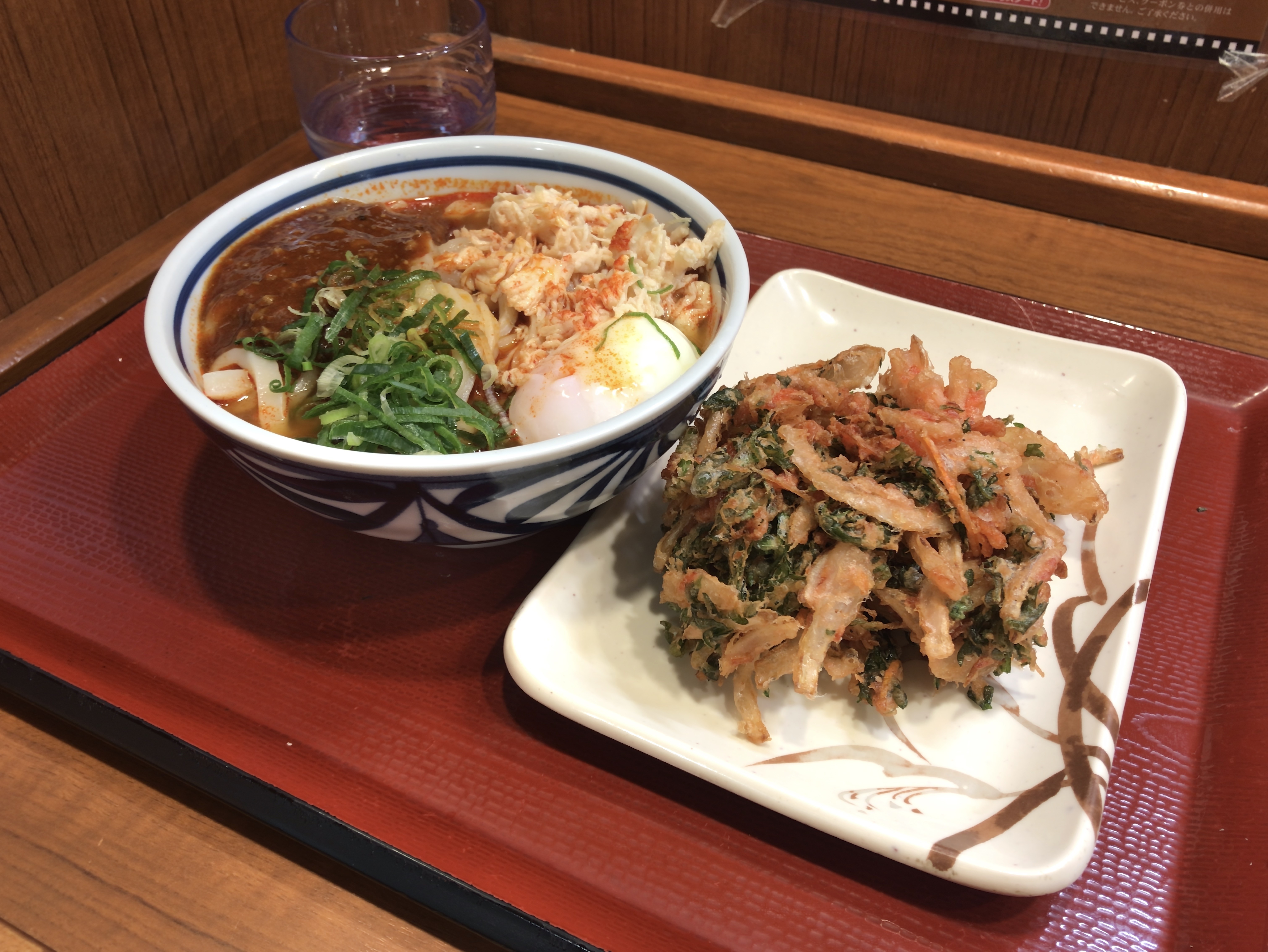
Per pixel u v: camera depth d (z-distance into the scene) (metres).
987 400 0.39
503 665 0.33
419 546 0.36
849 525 0.30
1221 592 0.34
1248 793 0.29
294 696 0.32
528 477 0.29
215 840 0.30
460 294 0.37
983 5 0.47
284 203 0.39
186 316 0.35
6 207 0.42
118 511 0.37
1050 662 0.32
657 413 0.30
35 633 0.33
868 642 0.31
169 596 0.34
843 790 0.29
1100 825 0.27
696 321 0.36
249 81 0.51
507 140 0.40
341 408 0.33
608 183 0.40
